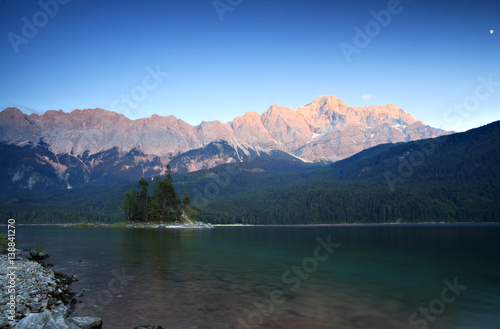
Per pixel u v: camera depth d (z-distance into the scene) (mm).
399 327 20109
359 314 22469
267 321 20641
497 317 22250
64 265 42312
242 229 191750
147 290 28406
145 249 63688
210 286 30344
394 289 30094
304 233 139875
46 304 21234
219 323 20125
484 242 84875
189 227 190625
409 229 174750
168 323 19984
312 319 21266
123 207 188500
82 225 195625
